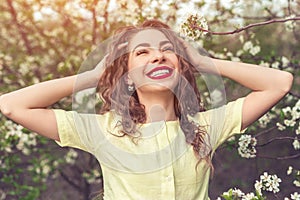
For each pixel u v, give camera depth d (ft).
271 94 6.95
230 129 6.92
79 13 17.06
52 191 20.83
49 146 17.78
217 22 15.14
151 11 13.76
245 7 16.01
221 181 21.29
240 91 14.82
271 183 9.75
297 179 12.04
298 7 16.19
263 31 18.48
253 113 6.95
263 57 15.11
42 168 17.99
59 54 17.71
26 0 17.44
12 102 6.66
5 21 18.12
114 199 6.54
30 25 17.87
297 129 11.82
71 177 19.69
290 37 18.47
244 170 20.94
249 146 10.95
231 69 6.97
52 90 6.76
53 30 17.80
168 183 6.46
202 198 6.65
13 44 18.13
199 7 14.25
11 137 15.81
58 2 16.98
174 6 13.91
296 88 17.24
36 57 17.69
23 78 17.35
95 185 18.72
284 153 20.26
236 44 16.38
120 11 15.25
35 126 6.66
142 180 6.47
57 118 6.70
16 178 17.53
